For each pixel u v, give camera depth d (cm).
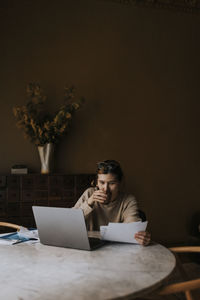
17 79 429
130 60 487
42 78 440
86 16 467
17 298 108
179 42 516
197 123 518
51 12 450
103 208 232
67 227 173
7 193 374
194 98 519
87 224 233
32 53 438
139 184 477
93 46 469
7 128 420
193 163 512
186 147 509
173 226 491
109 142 468
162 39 507
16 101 426
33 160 428
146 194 480
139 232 183
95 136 461
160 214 485
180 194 499
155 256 160
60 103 446
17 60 430
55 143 418
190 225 500
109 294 112
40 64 441
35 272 136
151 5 500
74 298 109
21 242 192
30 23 439
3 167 416
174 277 327
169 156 498
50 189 390
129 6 490
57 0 454
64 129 411
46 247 180
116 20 482
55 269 140
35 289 117
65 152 445
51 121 425
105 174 222
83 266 144
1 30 426
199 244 478
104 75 472
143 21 497
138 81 489
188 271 361
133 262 150
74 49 458
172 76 509
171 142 501
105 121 468
